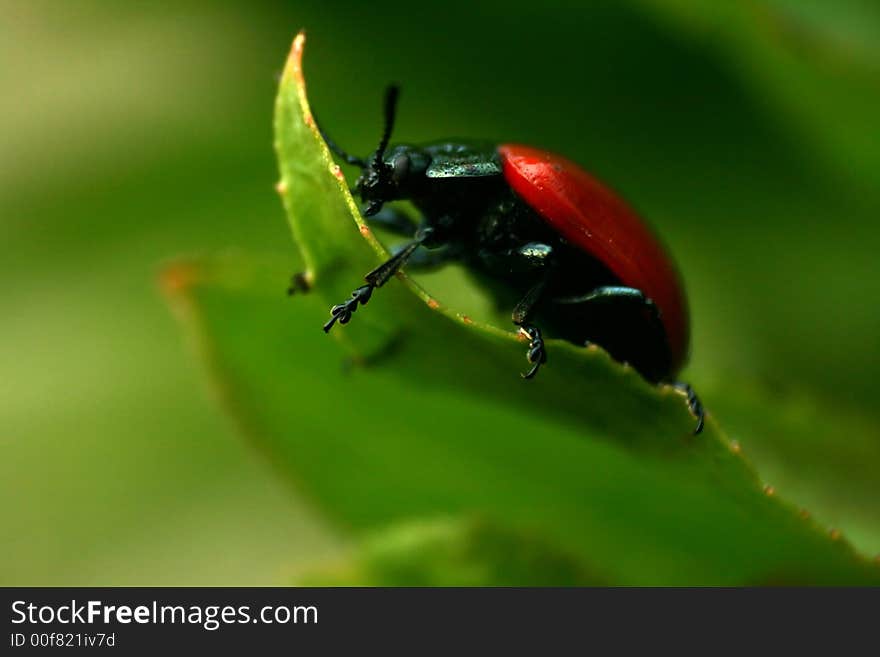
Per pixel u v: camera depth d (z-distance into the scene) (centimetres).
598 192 6
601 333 6
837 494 6
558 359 5
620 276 6
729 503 5
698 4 6
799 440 6
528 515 6
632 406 5
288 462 6
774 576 6
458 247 6
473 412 6
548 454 6
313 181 5
